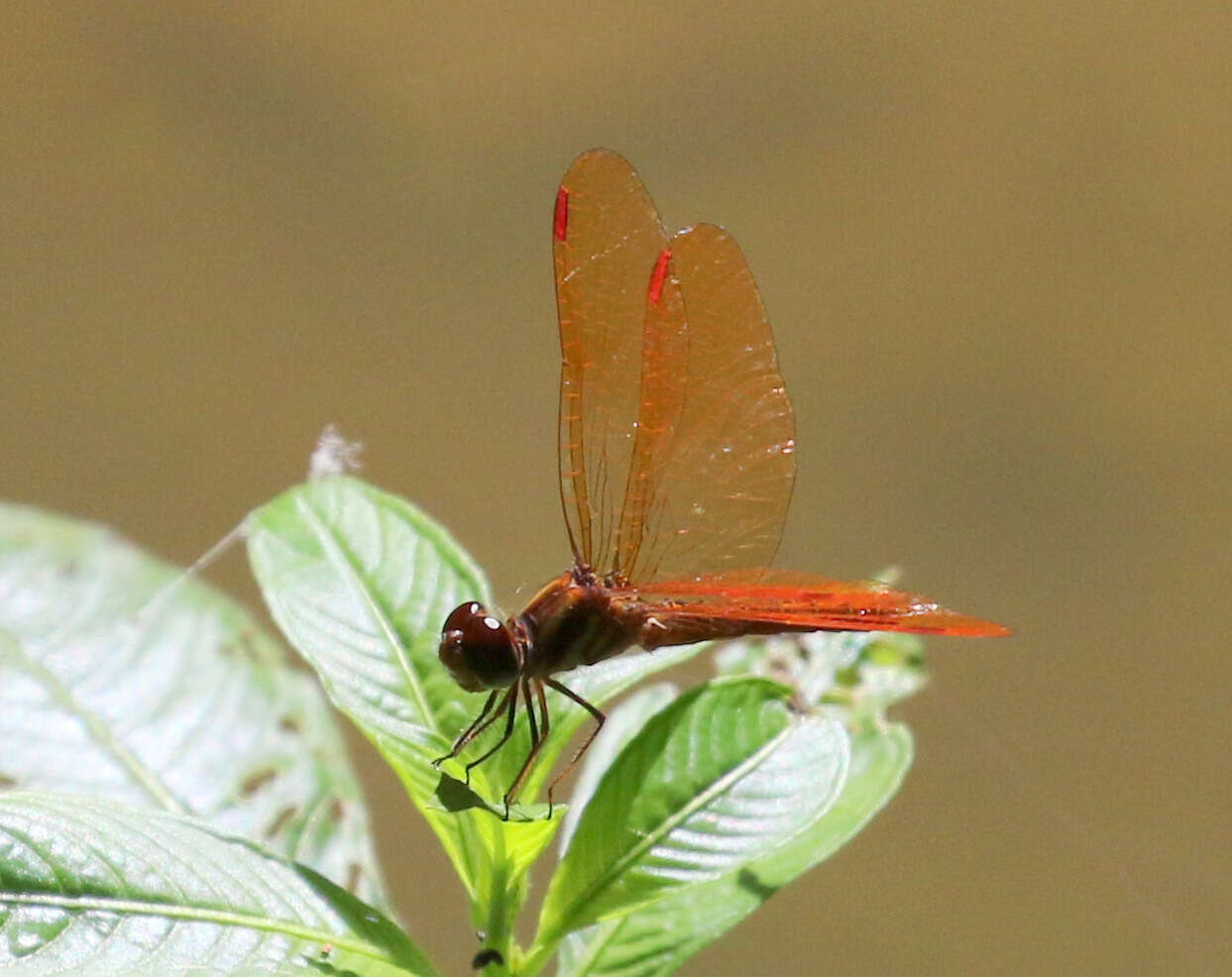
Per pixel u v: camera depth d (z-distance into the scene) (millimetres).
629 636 1068
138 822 1053
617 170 1067
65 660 1075
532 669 1064
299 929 1052
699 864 1058
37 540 1078
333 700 1061
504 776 1063
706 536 1070
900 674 1074
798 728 1062
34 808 1051
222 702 1075
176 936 1050
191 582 1079
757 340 1070
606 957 1061
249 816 1071
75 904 1049
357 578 1066
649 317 1068
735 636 1071
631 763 1060
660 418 1069
